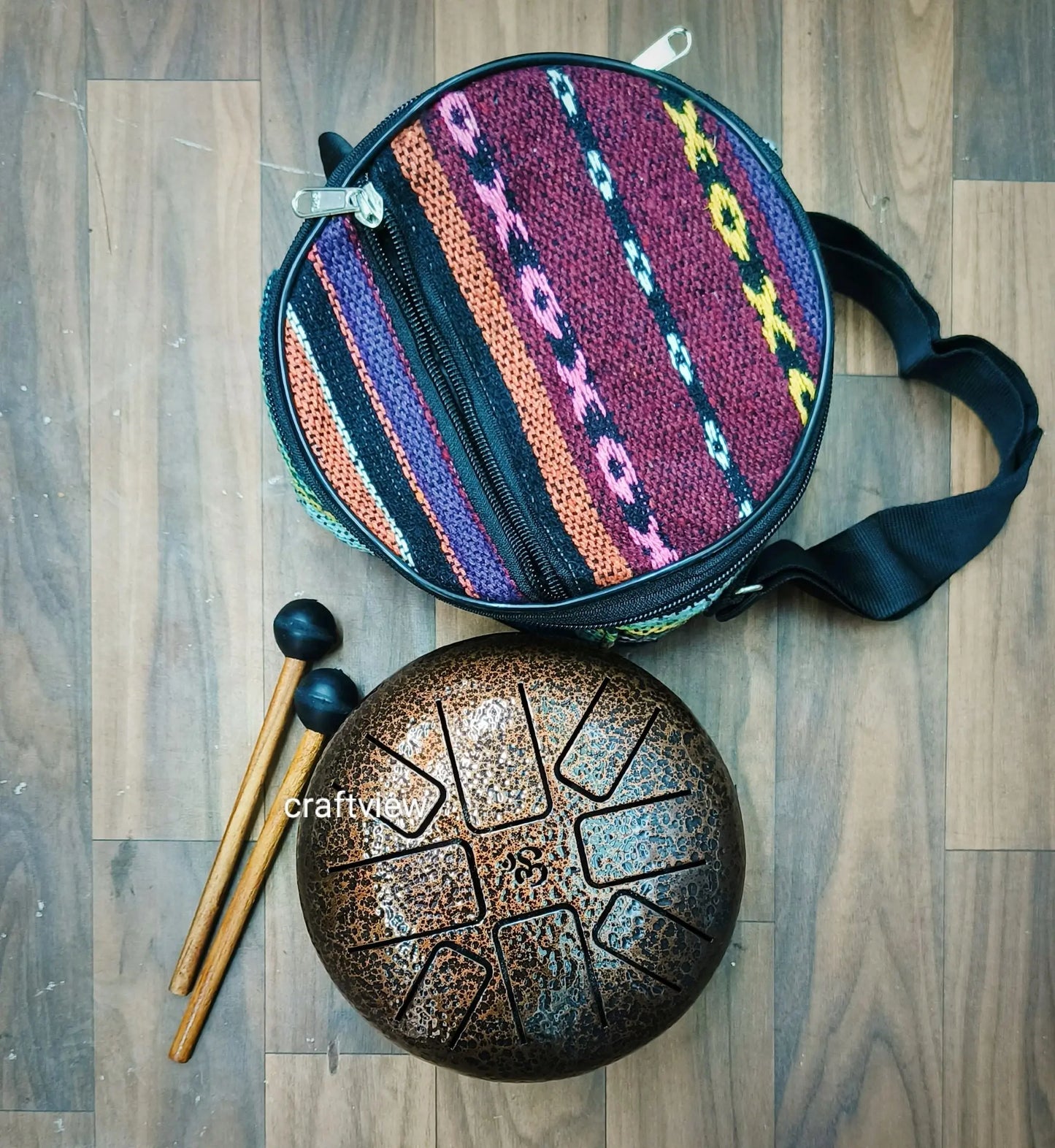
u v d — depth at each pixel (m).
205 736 0.72
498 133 0.54
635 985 0.56
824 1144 0.72
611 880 0.56
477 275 0.54
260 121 0.70
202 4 0.69
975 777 0.72
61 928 0.72
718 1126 0.72
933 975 0.72
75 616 0.71
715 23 0.70
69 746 0.72
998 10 0.70
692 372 0.55
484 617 0.70
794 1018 0.72
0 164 0.70
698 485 0.56
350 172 0.53
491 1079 0.58
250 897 0.69
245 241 0.70
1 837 0.72
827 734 0.72
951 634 0.72
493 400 0.55
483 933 0.55
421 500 0.56
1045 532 0.72
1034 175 0.71
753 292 0.55
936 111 0.71
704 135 0.54
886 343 0.71
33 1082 0.72
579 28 0.70
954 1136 0.72
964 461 0.72
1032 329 0.71
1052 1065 0.72
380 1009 0.57
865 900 0.72
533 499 0.55
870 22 0.70
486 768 0.56
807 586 0.67
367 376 0.55
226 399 0.71
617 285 0.55
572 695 0.58
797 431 0.56
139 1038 0.72
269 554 0.71
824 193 0.71
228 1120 0.72
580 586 0.56
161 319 0.70
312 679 0.66
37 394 0.71
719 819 0.59
